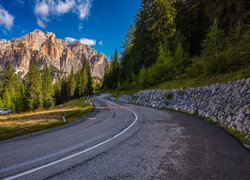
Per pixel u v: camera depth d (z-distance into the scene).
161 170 4.17
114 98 50.06
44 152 5.98
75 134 8.84
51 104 66.56
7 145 7.43
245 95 8.47
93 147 6.22
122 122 11.65
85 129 10.12
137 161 4.76
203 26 35.38
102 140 7.15
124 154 5.34
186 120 11.09
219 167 4.23
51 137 8.49
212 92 12.80
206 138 6.75
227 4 23.16
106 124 11.36
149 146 6.01
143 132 8.18
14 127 14.02
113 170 4.27
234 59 14.05
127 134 7.97
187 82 20.06
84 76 88.94
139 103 30.38
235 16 21.97
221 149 5.46
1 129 13.34
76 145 6.64
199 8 37.12
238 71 12.05
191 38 38.16
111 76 93.88
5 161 5.27
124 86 50.34
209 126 9.06
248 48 12.45
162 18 37.31
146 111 17.30
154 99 25.00
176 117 12.51
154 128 8.97
